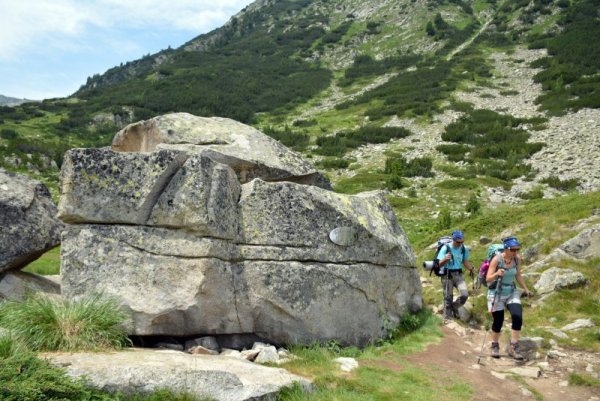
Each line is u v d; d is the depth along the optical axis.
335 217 8.85
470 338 9.58
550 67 66.19
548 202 17.31
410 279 10.27
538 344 8.92
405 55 96.00
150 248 7.48
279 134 58.44
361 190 35.62
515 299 8.55
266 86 88.19
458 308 10.89
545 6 93.44
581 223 13.97
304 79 91.31
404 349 8.50
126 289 7.29
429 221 27.92
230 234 7.88
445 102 60.22
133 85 95.38
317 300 8.26
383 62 94.44
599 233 12.20
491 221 17.34
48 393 5.21
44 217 9.66
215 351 7.61
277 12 151.25
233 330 7.78
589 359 8.39
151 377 5.72
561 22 83.25
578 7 85.62
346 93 80.75
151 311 7.16
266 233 8.24
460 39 96.25
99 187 7.53
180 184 7.64
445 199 32.34
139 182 7.61
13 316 6.63
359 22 124.69
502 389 7.20
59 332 6.48
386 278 9.45
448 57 86.62
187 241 7.53
